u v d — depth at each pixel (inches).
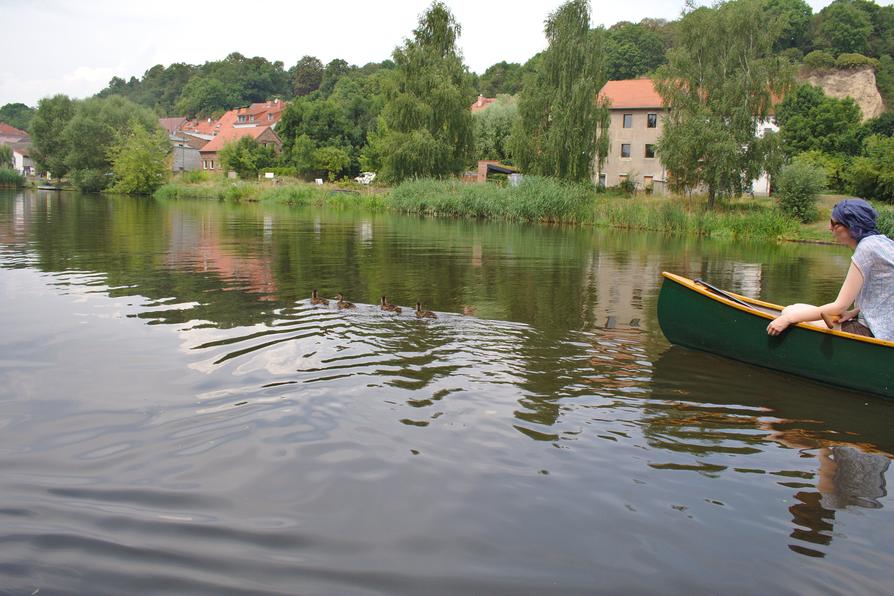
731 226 1347.2
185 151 3993.6
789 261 829.8
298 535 129.5
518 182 1610.5
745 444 182.9
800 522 140.5
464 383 226.8
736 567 123.1
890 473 166.2
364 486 150.3
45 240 703.1
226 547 124.6
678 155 1571.1
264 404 199.8
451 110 1961.1
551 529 134.6
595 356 271.6
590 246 903.7
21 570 115.6
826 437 189.9
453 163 2004.2
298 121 3393.2
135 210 1443.2
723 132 1529.3
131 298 370.3
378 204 1934.1
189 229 930.1
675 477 160.2
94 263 521.7
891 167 1656.0
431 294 421.1
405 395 211.8
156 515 135.6
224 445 170.1
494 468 161.6
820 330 237.6
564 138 1670.8
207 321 312.0
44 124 3004.4
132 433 176.7
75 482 148.7
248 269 511.8
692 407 212.8
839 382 235.6
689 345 284.7
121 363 239.8
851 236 233.9
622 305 403.5
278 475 154.3
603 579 118.3
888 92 3531.0
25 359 243.1
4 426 180.1
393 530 132.2
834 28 3949.3
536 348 281.1
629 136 2267.5
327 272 510.9
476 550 126.1
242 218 1266.0
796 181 1448.1
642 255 802.8
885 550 130.3
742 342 263.9
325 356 254.7
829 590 117.0
